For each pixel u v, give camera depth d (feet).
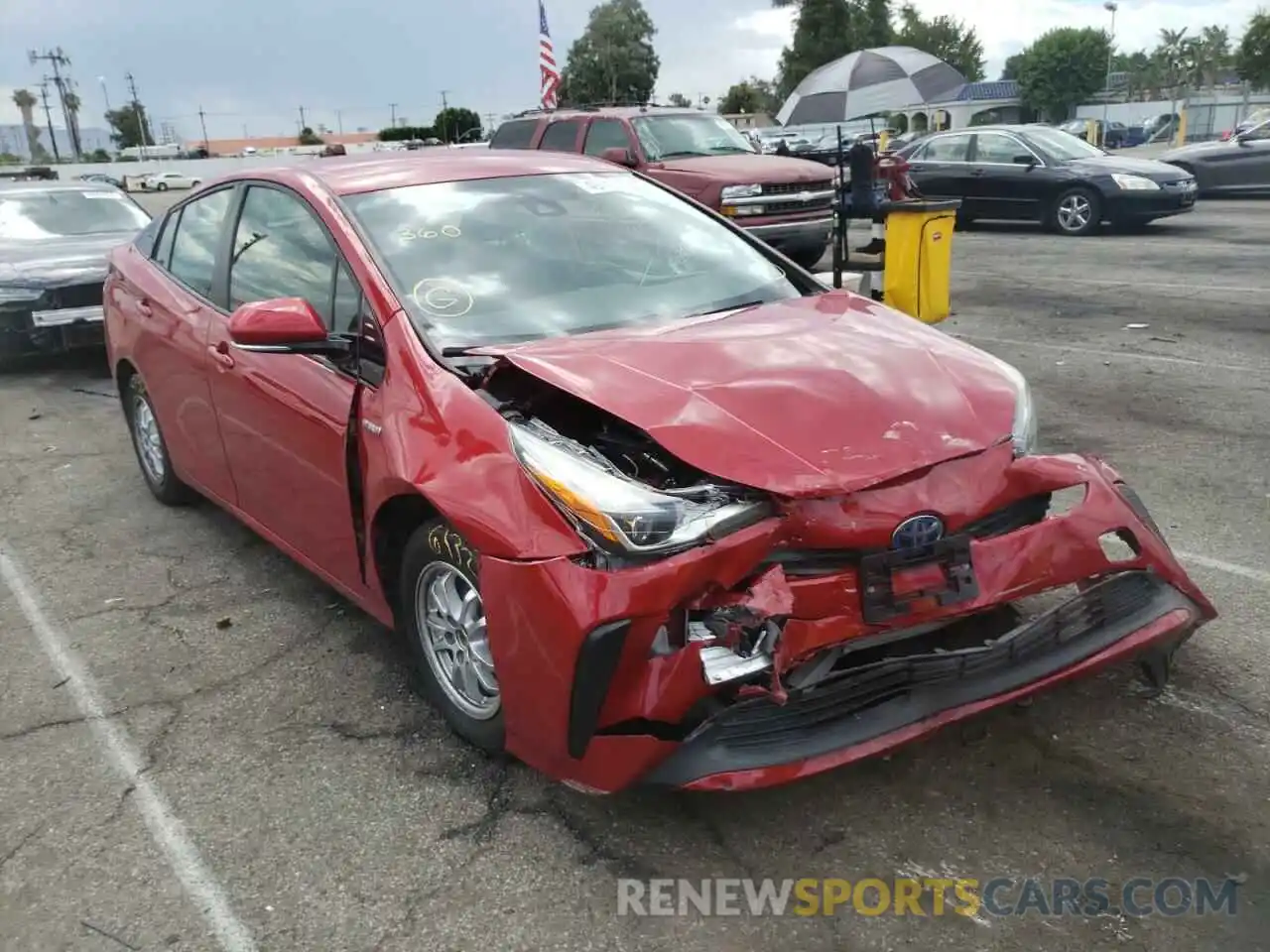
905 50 34.83
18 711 11.86
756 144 47.37
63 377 29.01
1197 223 50.70
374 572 11.05
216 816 9.84
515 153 14.93
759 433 8.93
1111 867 8.66
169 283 15.79
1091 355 26.03
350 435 10.83
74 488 19.52
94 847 9.50
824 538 8.62
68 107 298.97
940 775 9.85
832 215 37.83
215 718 11.52
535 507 8.63
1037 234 50.11
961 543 8.99
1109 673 11.34
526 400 10.01
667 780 8.34
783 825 9.33
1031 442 10.20
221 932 8.43
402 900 8.69
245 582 15.02
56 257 28.76
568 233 12.81
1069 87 220.23
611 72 187.11
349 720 11.34
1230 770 9.77
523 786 10.06
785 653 8.38
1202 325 28.68
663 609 8.10
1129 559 9.64
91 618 14.10
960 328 30.04
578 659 8.23
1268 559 14.14
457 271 11.70
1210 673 11.34
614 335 10.96
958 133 52.49
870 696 8.79
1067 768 9.88
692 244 13.42
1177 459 18.25
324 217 12.34
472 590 9.91
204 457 15.12
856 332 11.06
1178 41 245.45
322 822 9.69
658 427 8.89
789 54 180.65
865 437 9.03
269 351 10.81
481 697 10.31
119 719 11.60
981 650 9.05
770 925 8.24
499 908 8.55
